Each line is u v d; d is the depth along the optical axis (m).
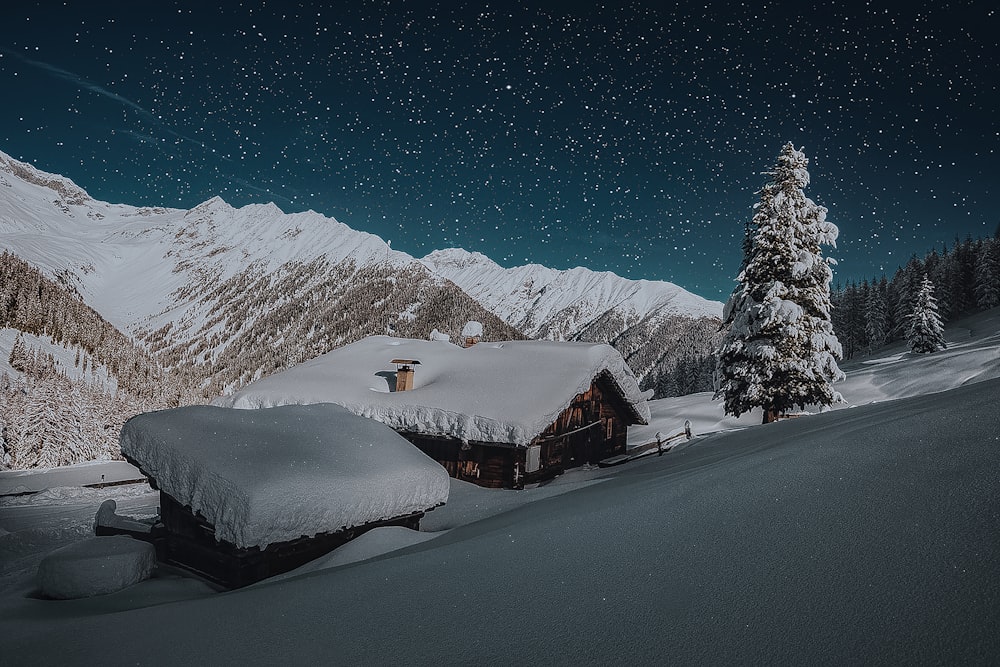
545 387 15.44
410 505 7.93
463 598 3.59
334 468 7.39
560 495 8.82
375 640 3.22
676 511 4.25
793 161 21.62
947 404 5.18
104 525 8.22
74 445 50.47
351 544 6.80
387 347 21.23
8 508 16.00
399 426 15.34
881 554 2.86
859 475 3.94
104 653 3.63
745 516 3.79
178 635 3.80
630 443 24.39
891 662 2.09
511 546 4.42
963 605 2.30
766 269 21.44
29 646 3.93
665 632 2.67
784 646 2.35
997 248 76.12
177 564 7.60
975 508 3.02
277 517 6.38
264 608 4.10
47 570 6.14
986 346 46.84
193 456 7.00
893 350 69.44
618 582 3.32
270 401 17.02
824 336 20.78
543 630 2.96
